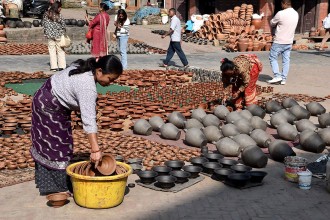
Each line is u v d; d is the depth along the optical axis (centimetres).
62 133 485
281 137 771
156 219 457
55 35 1416
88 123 456
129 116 930
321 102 1103
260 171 575
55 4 1410
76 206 483
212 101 1021
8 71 1409
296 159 587
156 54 2045
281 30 1302
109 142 736
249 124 761
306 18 3061
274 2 2920
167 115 880
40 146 488
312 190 548
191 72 1474
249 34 2502
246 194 530
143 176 546
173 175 557
